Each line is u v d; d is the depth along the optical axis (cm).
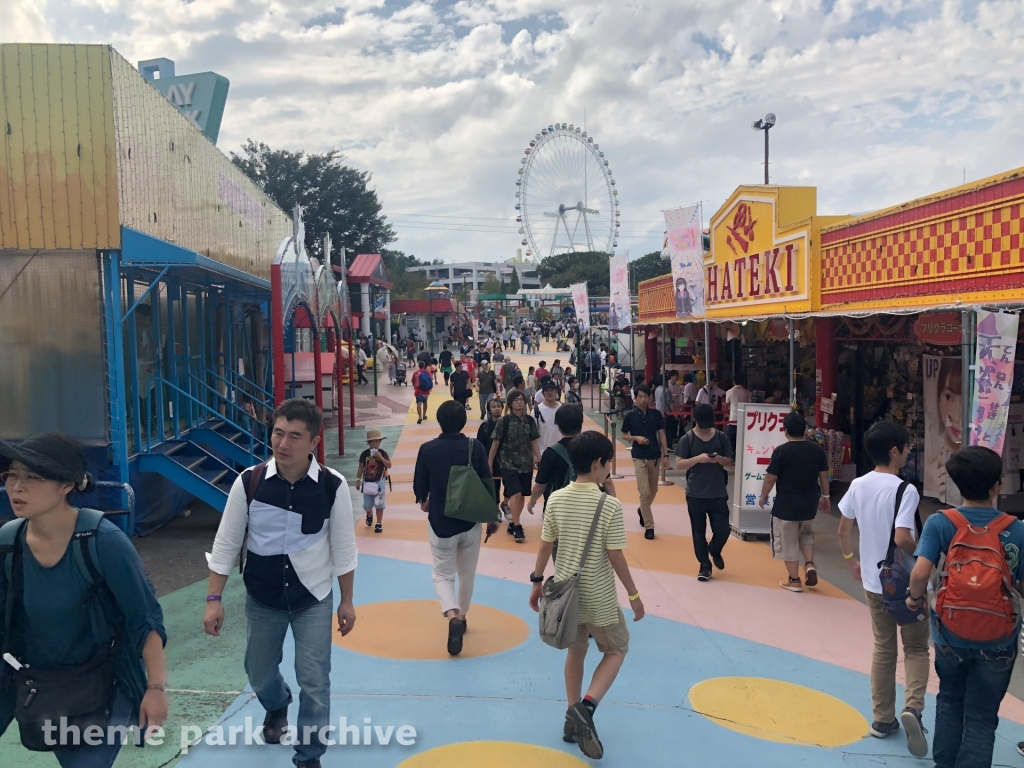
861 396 1201
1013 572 371
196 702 489
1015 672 551
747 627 639
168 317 1095
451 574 588
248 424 1361
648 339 2073
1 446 269
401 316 5516
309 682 384
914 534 438
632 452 919
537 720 476
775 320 1251
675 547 880
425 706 492
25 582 276
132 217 852
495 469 930
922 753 438
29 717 280
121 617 291
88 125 804
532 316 8781
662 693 518
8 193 807
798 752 445
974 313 668
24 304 823
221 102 1853
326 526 390
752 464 916
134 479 894
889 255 938
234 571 779
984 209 763
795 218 1223
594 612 425
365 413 2248
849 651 592
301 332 2944
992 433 566
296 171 5506
